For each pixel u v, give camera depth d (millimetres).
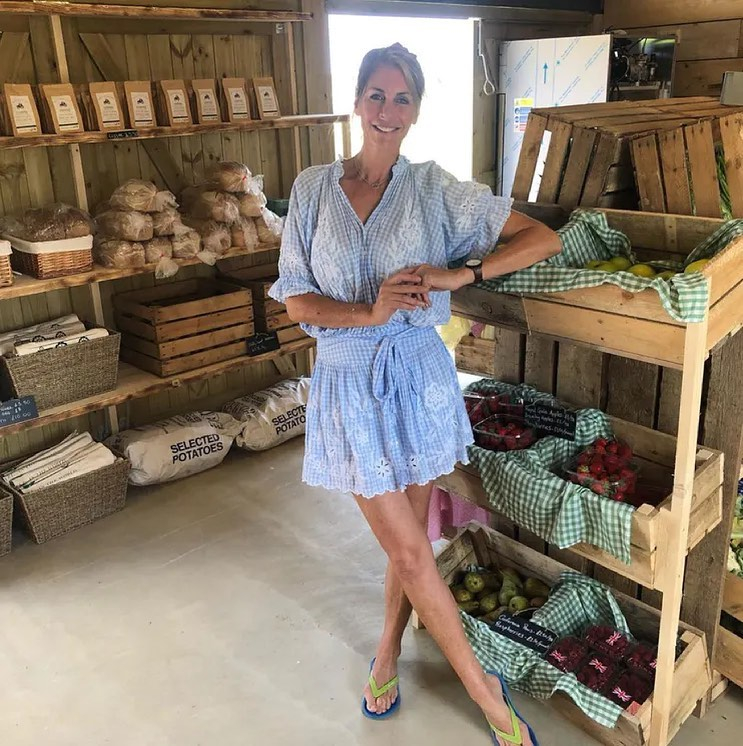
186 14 3291
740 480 2205
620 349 1799
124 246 3152
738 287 1740
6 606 2734
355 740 2127
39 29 3107
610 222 2078
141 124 3178
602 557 1948
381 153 1768
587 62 4555
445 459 1905
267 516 3277
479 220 1873
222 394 4113
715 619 2129
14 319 3330
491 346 4445
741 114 2061
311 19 3855
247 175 3562
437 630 1962
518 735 1976
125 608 2707
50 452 3240
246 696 2297
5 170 3170
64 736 2170
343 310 1771
